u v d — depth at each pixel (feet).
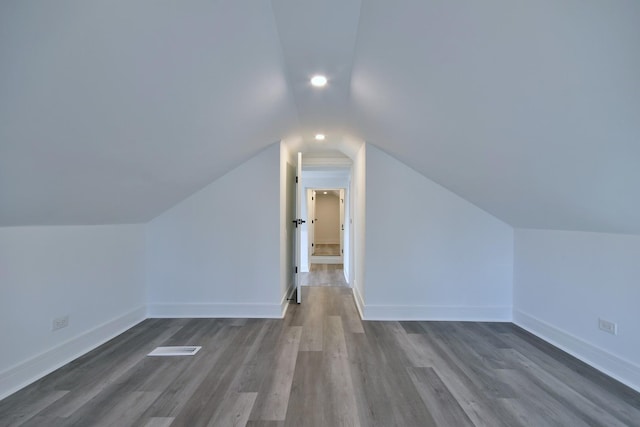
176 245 11.66
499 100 5.33
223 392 6.56
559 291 9.10
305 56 6.47
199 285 11.68
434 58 5.30
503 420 5.70
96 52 4.07
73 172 6.12
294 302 13.67
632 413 5.91
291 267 15.52
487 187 9.08
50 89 4.19
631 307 7.04
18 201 5.99
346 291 15.72
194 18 4.43
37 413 5.83
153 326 10.62
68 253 8.16
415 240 11.47
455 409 6.03
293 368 7.64
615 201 6.00
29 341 7.10
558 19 3.55
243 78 6.47
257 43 5.65
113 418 5.69
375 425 5.56
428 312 11.41
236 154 10.48
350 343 9.21
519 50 4.23
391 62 6.04
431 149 8.89
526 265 10.53
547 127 5.23
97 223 9.05
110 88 4.74
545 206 7.96
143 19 4.01
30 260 7.16
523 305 10.68
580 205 6.89
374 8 4.78
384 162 11.56
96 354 8.42
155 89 5.30
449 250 11.41
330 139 13.56
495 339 9.57
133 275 10.84
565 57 3.92
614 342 7.39
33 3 3.20
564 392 6.63
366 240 11.51
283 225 12.49
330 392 6.59
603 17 3.28
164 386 6.79
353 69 7.00
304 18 5.17
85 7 3.48
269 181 11.72
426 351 8.68
